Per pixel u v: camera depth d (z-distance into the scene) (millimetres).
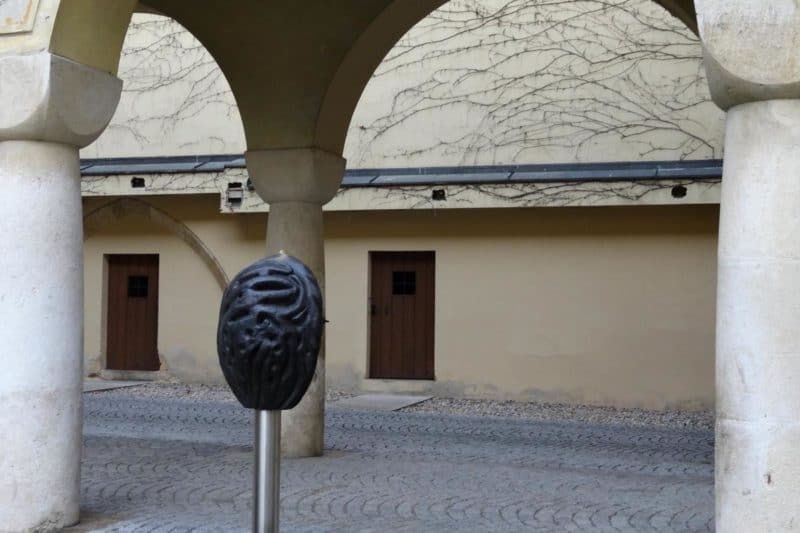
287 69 9422
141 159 17516
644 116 15094
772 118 4449
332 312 16500
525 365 15570
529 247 15586
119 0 6359
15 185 6074
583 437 11711
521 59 15648
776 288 4398
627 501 7633
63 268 6176
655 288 14984
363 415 13578
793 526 4348
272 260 3146
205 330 17281
